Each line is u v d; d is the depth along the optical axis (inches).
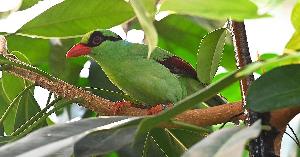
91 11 191.9
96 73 203.0
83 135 132.0
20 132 190.9
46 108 191.0
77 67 202.5
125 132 145.7
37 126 191.3
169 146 195.0
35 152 126.9
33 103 196.9
